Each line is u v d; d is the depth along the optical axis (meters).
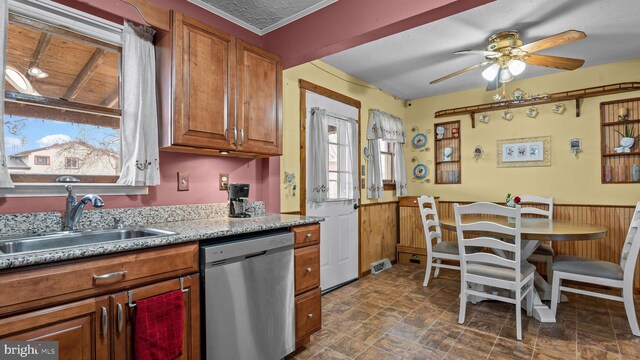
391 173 4.47
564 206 3.47
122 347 1.22
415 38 2.69
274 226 1.85
